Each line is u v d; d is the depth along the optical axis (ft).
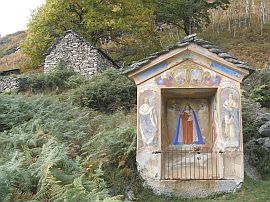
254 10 163.43
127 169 41.34
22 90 81.35
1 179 30.78
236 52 116.57
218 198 39.32
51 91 79.30
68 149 42.37
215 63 43.06
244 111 52.34
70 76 82.28
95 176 37.04
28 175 33.68
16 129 46.73
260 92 64.90
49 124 49.03
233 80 42.86
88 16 108.27
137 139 42.29
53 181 31.89
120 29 108.68
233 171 40.93
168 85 42.98
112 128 49.49
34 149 40.22
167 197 39.96
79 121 51.57
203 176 41.57
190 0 130.72
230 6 169.17
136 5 112.16
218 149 41.65
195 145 44.96
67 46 92.07
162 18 132.87
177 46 42.78
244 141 48.21
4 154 39.45
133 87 65.82
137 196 39.83
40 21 112.37
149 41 111.24
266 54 113.70
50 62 92.63
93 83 67.10
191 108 46.19
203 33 142.00
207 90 43.62
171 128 45.68
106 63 94.53
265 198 37.99
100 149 42.75
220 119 42.19
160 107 42.75
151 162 41.57
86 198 31.32
